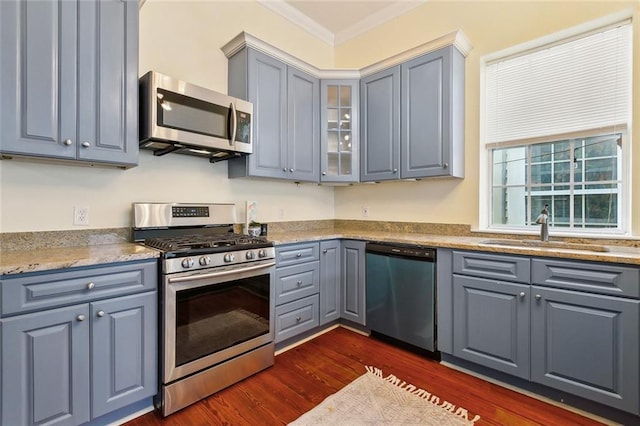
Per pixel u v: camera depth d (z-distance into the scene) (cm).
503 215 252
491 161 257
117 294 150
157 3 220
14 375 124
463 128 257
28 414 127
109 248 173
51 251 162
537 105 232
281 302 233
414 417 162
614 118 203
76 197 185
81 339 140
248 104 231
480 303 198
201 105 204
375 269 253
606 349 155
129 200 206
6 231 163
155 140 188
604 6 200
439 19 276
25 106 142
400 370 210
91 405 143
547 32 221
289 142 267
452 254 212
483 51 249
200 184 243
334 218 354
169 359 163
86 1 159
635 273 147
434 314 220
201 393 177
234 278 191
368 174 288
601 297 156
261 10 286
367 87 289
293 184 312
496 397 180
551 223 230
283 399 178
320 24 331
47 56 147
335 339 260
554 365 170
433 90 246
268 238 242
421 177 257
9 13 138
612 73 204
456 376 203
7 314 122
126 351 153
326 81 293
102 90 164
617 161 205
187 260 169
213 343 182
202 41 243
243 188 271
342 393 184
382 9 307
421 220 285
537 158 237
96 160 163
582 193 218
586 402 165
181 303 168
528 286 179
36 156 147
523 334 181
